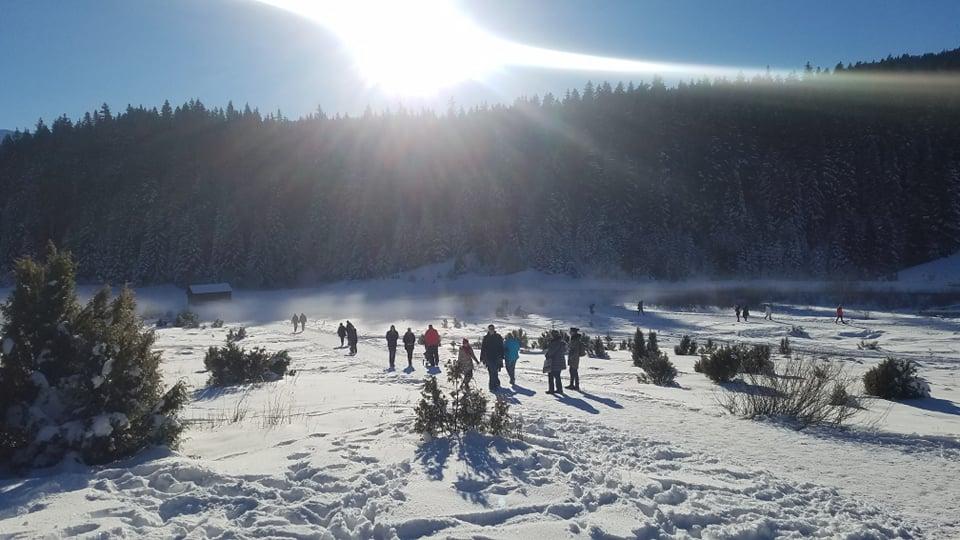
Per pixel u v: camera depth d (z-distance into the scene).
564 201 98.88
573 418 9.06
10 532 4.19
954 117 100.56
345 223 104.62
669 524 4.71
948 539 4.75
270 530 4.30
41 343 6.36
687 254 91.81
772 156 105.06
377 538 4.30
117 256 95.00
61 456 6.07
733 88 128.88
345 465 5.95
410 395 11.50
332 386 13.29
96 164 114.75
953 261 83.25
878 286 71.12
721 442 7.84
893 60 135.00
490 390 12.66
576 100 133.75
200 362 20.58
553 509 4.87
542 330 41.28
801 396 9.84
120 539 4.11
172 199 104.56
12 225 104.69
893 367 13.33
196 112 135.00
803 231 93.75
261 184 114.19
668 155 107.50
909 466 6.87
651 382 14.46
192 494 5.00
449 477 5.63
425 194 108.06
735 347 16.12
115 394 6.42
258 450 6.92
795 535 4.64
